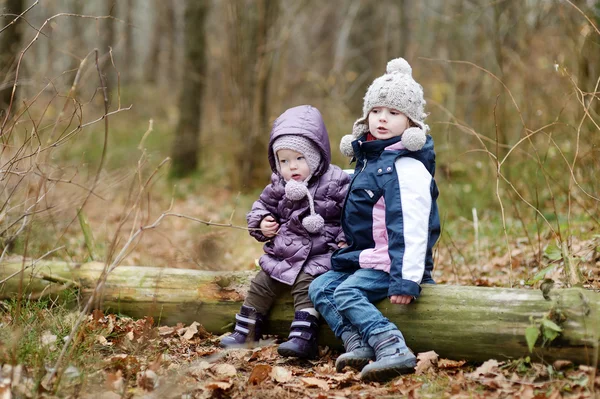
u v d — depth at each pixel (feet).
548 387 9.98
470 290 11.38
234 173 37.55
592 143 17.12
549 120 24.22
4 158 15.56
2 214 12.63
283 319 12.77
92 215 25.17
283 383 11.00
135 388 10.34
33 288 14.01
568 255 12.69
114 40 63.98
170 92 65.26
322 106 41.24
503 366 10.81
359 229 11.71
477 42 32.17
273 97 38.91
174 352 12.37
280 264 12.39
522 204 22.08
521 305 10.86
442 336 11.25
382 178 11.48
